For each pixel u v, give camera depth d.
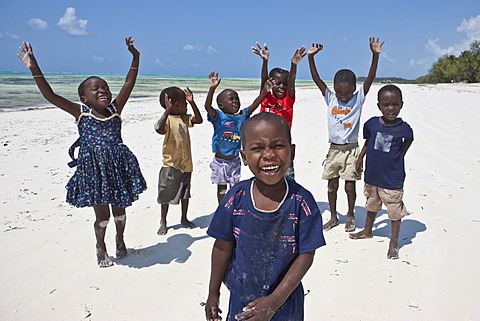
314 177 6.79
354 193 4.75
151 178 6.80
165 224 4.77
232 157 5.09
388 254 3.97
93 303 3.27
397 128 4.05
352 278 3.57
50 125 12.90
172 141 4.62
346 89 4.66
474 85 40.88
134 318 3.07
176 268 3.86
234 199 2.03
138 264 3.95
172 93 4.64
